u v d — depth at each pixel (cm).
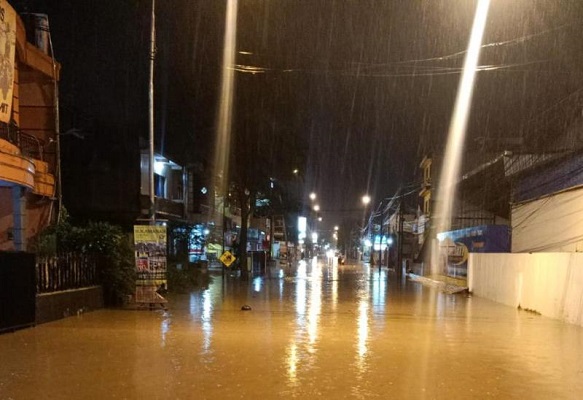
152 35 1795
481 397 698
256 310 1617
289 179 3409
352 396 691
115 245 1648
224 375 786
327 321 1394
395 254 5697
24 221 1805
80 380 750
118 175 2955
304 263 7425
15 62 1877
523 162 2447
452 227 3762
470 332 1246
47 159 2088
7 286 1138
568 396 710
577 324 1396
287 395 689
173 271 2281
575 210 1948
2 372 793
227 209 4847
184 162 3459
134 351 952
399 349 1016
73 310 1434
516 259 1864
